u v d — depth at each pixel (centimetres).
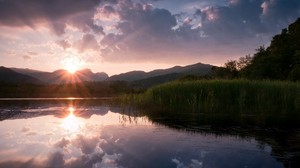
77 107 2072
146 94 1992
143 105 1827
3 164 548
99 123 1116
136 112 1537
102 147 683
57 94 6869
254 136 805
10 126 1072
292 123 1059
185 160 563
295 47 3916
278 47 4322
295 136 800
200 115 1342
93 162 556
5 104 2578
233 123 1066
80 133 889
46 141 771
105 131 916
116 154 613
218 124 1041
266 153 612
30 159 585
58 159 582
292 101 1544
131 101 2111
